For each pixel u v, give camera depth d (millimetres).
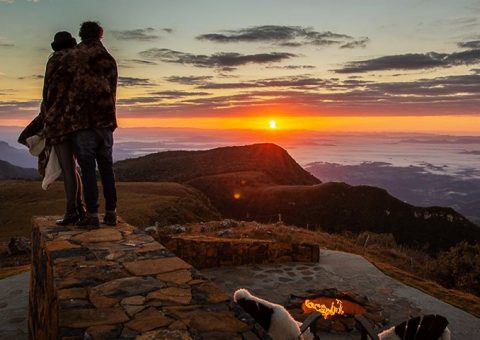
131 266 3143
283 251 9250
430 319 2578
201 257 8555
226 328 2184
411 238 87750
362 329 2404
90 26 4566
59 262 3174
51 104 4285
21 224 48250
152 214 50875
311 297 6910
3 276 8320
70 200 4488
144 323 2215
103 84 4414
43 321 3295
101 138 4441
